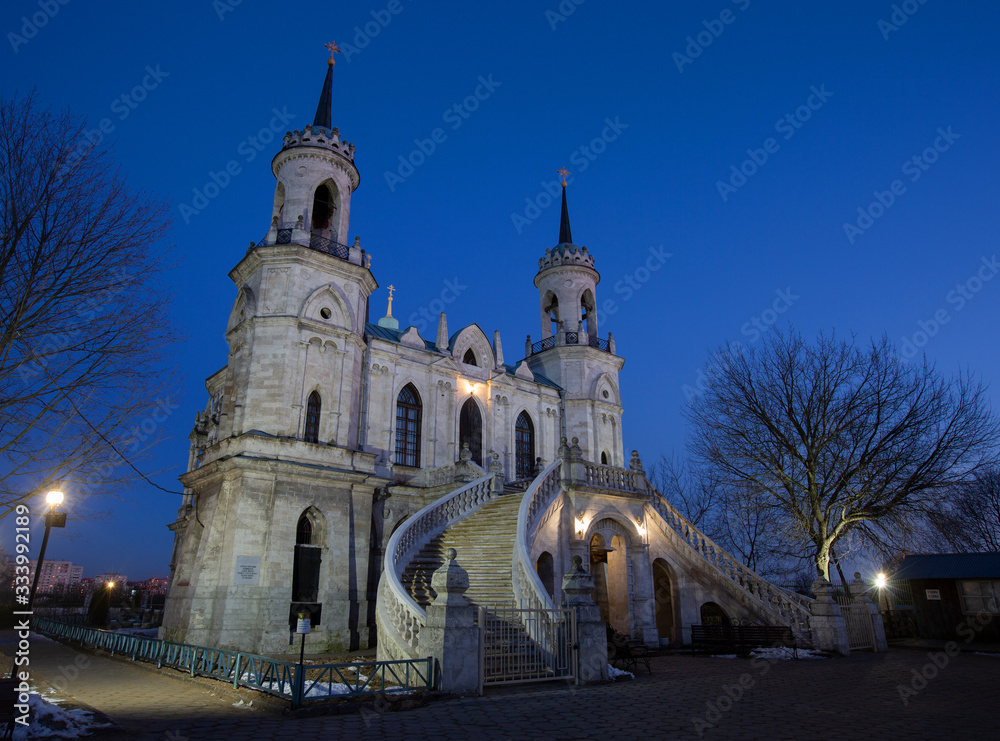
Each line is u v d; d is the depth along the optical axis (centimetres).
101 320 1564
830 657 2205
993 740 947
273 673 1295
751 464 3109
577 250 4828
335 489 2819
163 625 2900
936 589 3169
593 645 1570
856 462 2900
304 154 3375
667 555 2883
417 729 1024
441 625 1377
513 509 2573
